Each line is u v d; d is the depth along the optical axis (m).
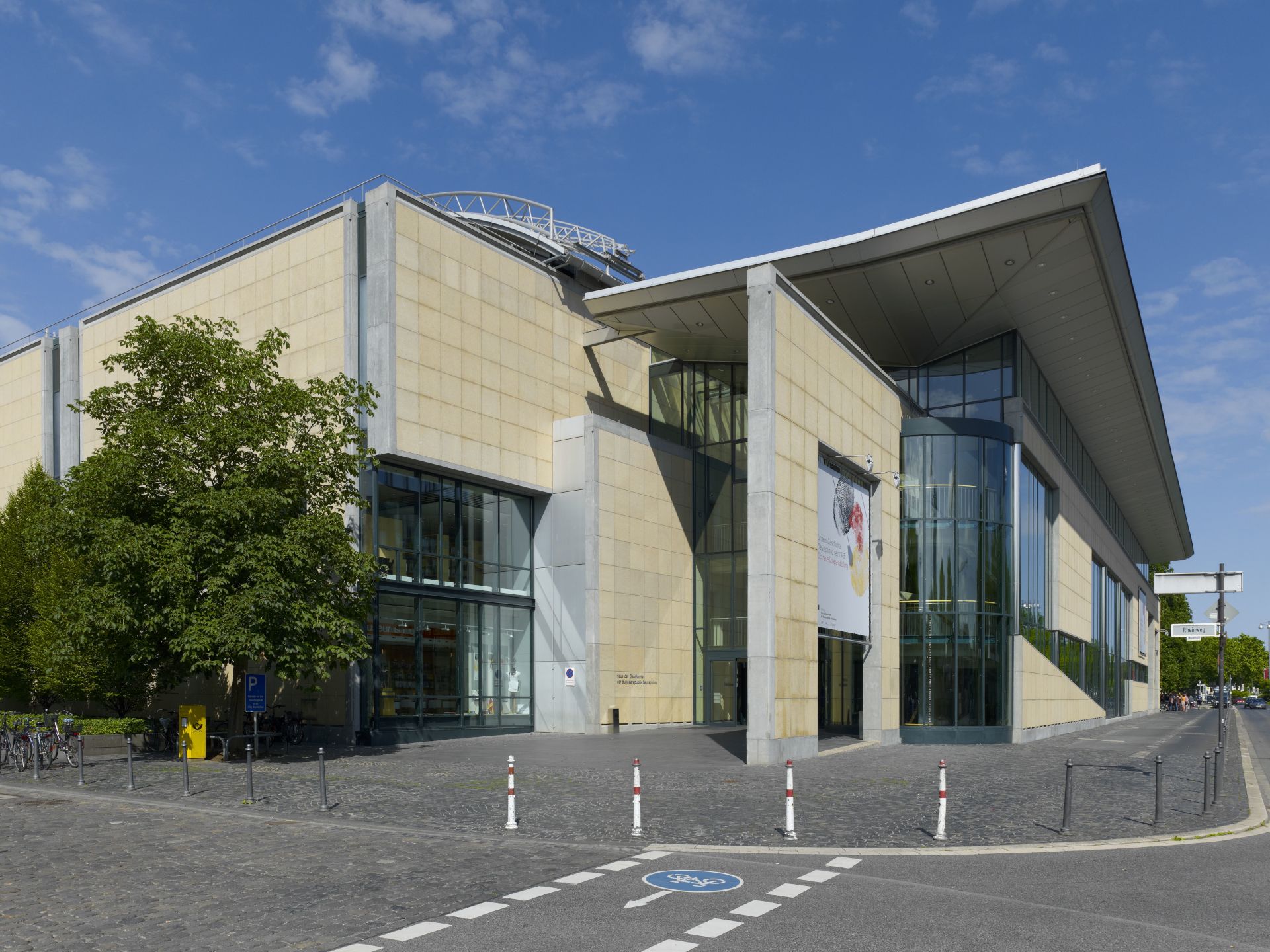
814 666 25.50
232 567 21.64
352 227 30.30
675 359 41.06
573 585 34.34
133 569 21.64
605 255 37.50
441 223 31.56
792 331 25.28
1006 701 33.06
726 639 38.41
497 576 33.84
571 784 18.30
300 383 31.16
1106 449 55.28
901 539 33.06
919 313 33.53
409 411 29.73
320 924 8.29
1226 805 16.39
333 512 24.88
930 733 31.56
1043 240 28.17
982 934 8.02
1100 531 58.47
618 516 35.41
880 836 12.79
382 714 29.31
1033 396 38.56
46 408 41.66
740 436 39.19
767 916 8.56
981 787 18.47
